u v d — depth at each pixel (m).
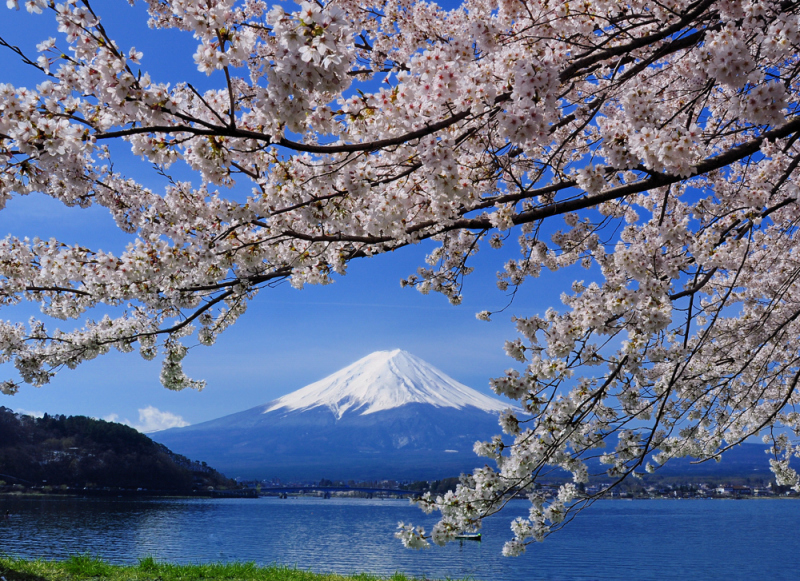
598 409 5.66
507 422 4.99
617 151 3.42
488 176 4.68
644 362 4.83
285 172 4.17
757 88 3.07
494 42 3.59
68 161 3.11
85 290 5.88
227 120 3.61
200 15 2.72
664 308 4.62
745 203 4.59
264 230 5.11
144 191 5.18
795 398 6.77
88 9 2.68
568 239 7.07
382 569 47.16
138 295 5.30
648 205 7.68
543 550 65.75
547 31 4.23
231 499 180.75
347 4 5.90
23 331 6.15
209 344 6.91
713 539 78.44
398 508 167.12
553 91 3.17
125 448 134.62
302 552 58.81
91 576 13.00
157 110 2.79
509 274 7.14
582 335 4.92
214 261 4.70
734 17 3.34
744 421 8.23
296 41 2.54
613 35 3.77
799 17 2.98
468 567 50.41
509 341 5.04
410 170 3.88
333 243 5.37
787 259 6.97
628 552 63.66
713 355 7.14
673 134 3.24
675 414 6.56
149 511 98.75
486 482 4.95
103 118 2.88
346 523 106.31
